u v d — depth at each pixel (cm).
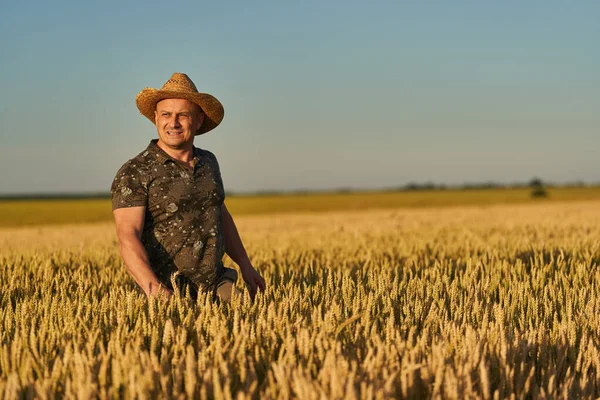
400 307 425
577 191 8712
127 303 379
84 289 523
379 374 274
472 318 393
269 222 2594
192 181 441
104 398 252
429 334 347
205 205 446
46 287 564
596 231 1282
